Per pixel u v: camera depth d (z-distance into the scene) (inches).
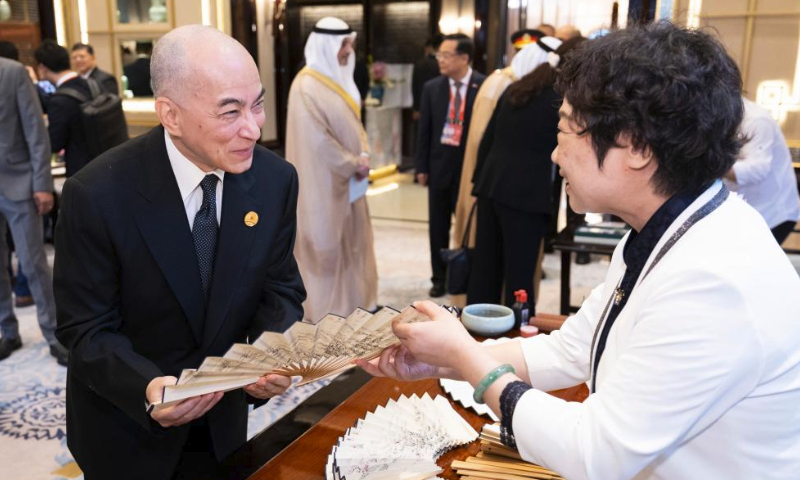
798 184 171.0
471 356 37.6
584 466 31.7
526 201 124.3
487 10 301.3
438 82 173.0
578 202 36.8
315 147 140.1
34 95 130.6
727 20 176.2
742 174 110.3
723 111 32.4
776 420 31.7
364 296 157.1
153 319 54.9
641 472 34.9
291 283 61.1
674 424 30.2
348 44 143.5
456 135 169.5
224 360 38.1
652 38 33.1
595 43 34.3
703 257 31.3
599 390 33.2
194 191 53.9
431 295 174.6
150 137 54.1
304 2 369.7
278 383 49.3
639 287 34.2
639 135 32.6
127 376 49.0
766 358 30.0
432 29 340.2
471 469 44.8
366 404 57.1
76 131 157.6
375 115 356.8
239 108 47.5
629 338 33.4
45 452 102.7
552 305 166.4
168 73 47.0
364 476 43.9
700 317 30.1
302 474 46.6
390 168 369.4
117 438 56.7
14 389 123.6
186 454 60.5
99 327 52.6
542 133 121.7
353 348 42.9
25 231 131.7
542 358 46.3
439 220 174.4
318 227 142.3
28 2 226.4
